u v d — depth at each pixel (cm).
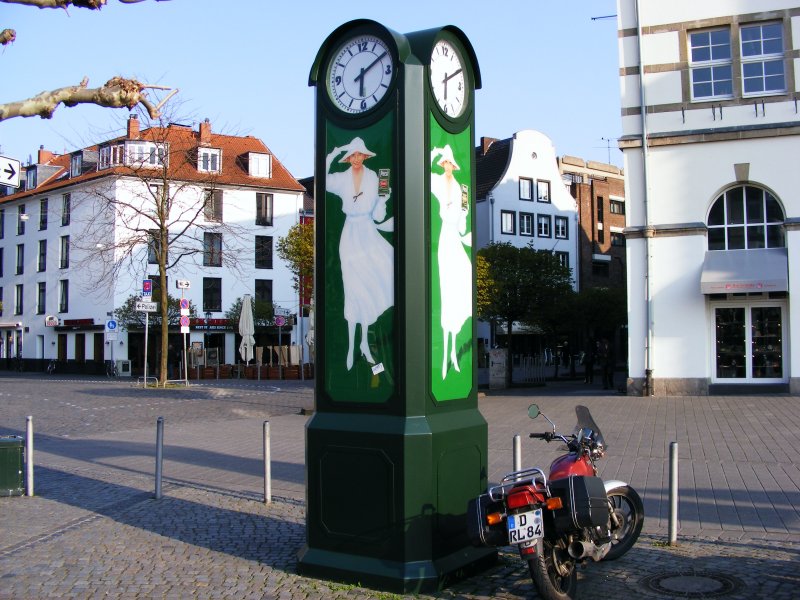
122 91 546
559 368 4591
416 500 590
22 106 526
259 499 973
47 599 589
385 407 607
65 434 1684
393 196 616
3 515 891
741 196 2181
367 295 623
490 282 2736
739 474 1045
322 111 656
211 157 4850
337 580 613
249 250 4797
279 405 2262
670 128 2203
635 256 2214
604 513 548
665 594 575
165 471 1201
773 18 2142
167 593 598
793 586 588
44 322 5266
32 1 508
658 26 2227
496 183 5000
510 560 674
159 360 4694
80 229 4884
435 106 637
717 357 2166
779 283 2064
